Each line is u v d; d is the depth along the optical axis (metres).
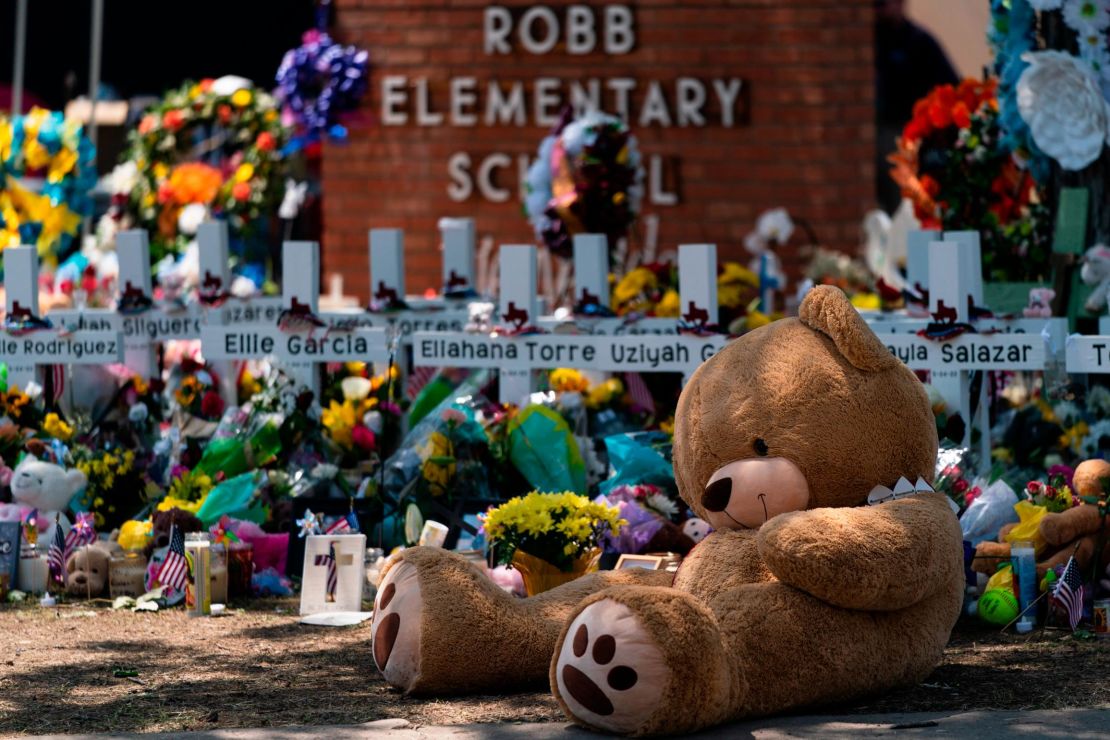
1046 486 11.01
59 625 11.11
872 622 8.29
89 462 12.99
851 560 7.96
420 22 23.33
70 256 21.09
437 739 7.90
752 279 16.00
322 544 11.44
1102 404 12.99
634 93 23.09
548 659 8.91
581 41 23.12
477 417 12.84
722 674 7.71
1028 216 16.09
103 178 22.73
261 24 26.55
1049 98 13.84
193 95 19.98
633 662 7.59
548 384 13.87
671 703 7.61
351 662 9.86
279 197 20.19
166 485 13.16
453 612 8.73
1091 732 7.77
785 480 8.48
